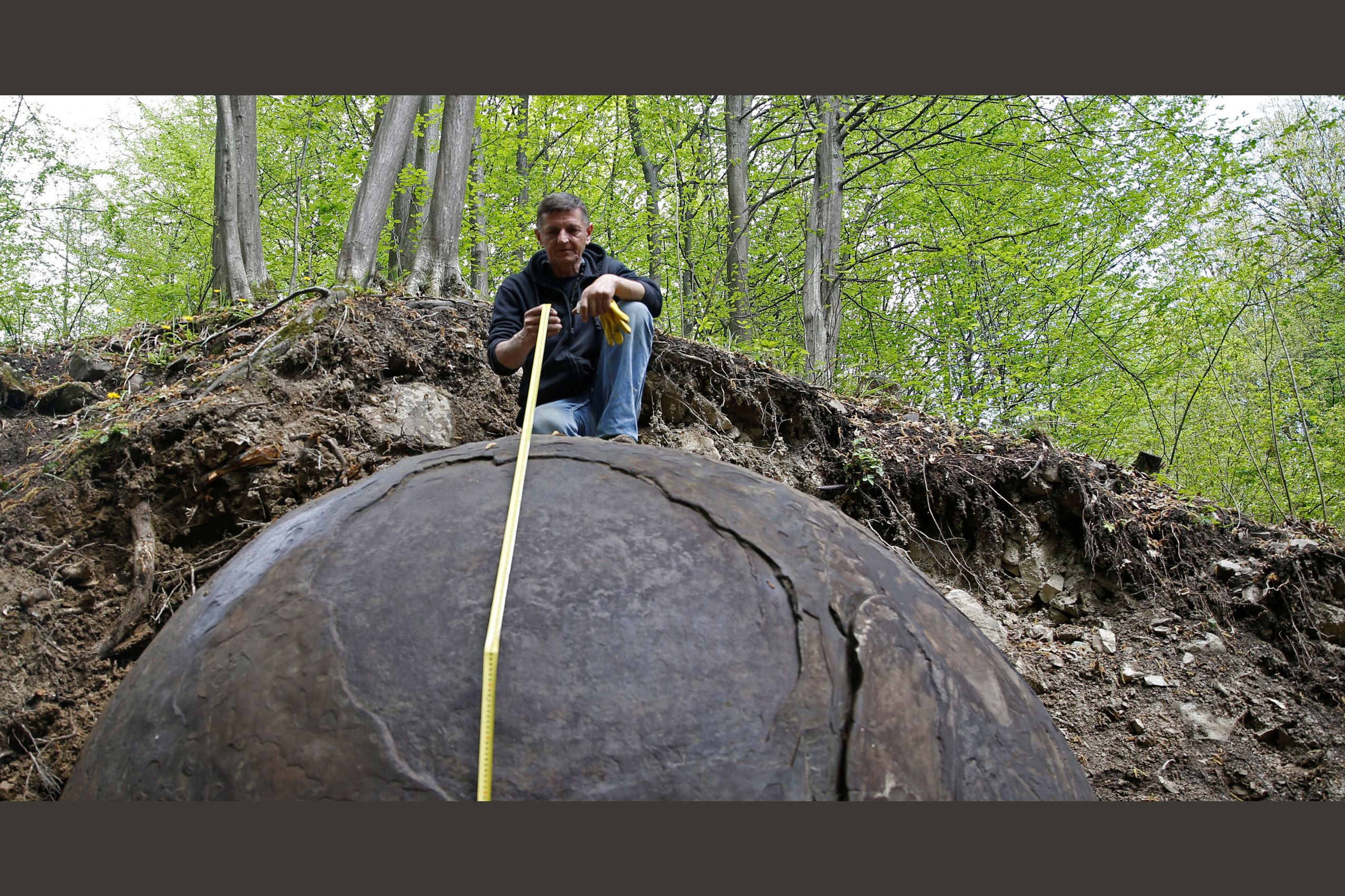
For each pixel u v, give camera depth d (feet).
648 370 20.52
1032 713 7.85
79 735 12.97
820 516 8.24
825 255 38.47
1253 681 16.90
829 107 38.24
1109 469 20.81
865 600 7.27
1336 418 30.71
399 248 32.96
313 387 17.79
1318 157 33.42
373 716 6.04
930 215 40.70
